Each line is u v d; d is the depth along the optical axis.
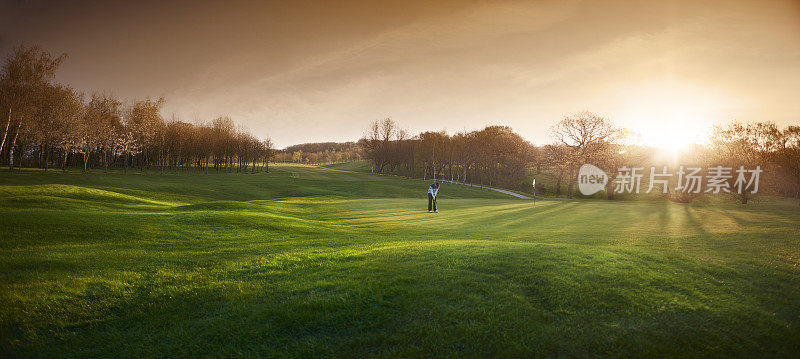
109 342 5.33
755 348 5.04
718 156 45.47
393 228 17.94
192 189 45.34
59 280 7.12
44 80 47.25
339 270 7.91
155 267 8.41
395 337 5.17
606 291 6.57
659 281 7.23
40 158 65.00
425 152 93.19
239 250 10.46
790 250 10.69
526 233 15.95
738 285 7.31
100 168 76.25
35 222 11.62
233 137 93.31
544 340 5.10
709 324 5.59
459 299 6.19
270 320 5.74
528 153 88.94
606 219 21.98
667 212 26.52
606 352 4.89
